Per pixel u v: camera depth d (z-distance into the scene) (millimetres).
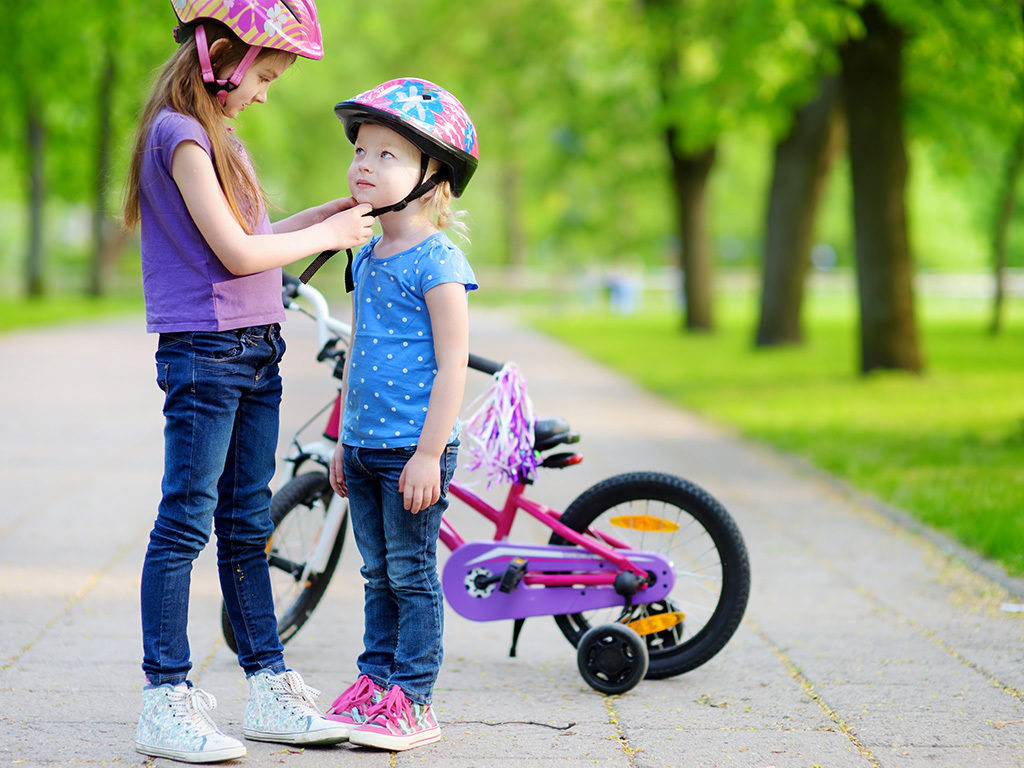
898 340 15523
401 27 35625
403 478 3443
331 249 3406
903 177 15266
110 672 4289
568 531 4355
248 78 3375
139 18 24078
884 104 15055
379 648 3693
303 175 43312
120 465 8906
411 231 3547
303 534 4727
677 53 23219
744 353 20359
